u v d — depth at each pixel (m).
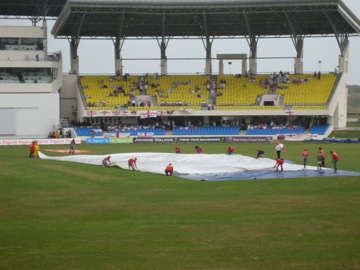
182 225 33.38
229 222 34.03
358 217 35.06
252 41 136.88
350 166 65.12
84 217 36.16
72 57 134.50
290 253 27.12
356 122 163.38
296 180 53.16
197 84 135.38
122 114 123.75
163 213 37.19
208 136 118.06
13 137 119.06
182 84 135.50
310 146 100.31
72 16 122.38
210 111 125.00
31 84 120.75
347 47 134.50
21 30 126.12
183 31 134.88
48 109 121.19
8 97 119.50
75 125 124.38
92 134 118.50
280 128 122.94
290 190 46.78
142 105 127.69
